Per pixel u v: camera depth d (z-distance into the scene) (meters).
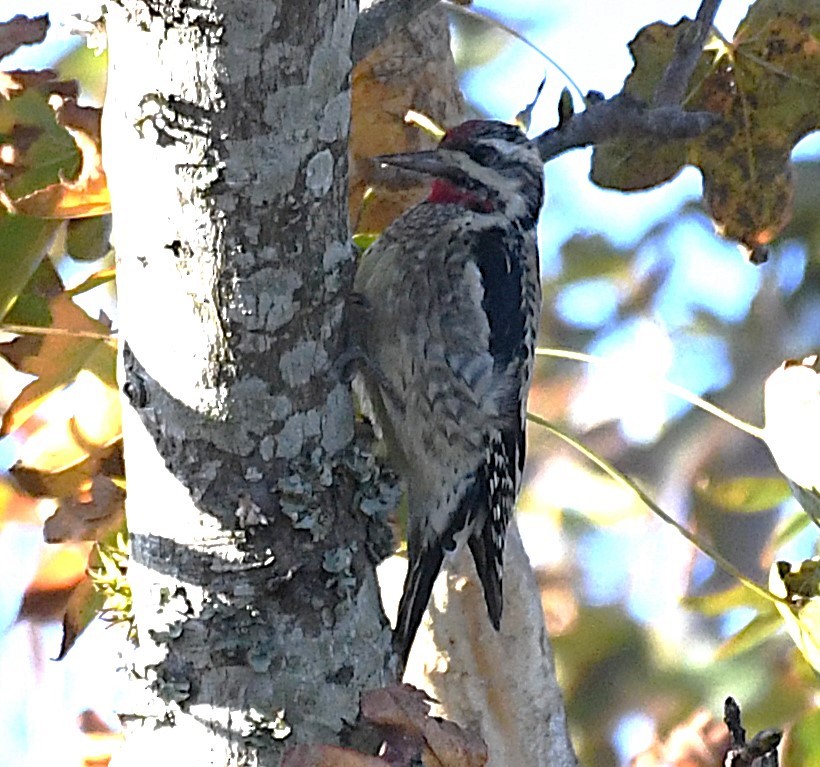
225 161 6.95
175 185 7.03
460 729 7.08
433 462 9.52
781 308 17.66
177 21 6.73
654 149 10.48
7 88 8.80
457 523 9.58
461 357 9.48
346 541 7.48
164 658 7.31
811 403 9.04
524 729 9.88
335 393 7.50
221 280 7.12
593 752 15.80
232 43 6.74
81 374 9.41
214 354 7.19
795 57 10.40
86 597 9.78
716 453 17.02
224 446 7.27
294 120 6.95
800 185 17.55
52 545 9.90
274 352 7.24
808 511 9.18
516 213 10.05
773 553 15.70
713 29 10.39
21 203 8.57
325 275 7.33
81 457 9.38
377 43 8.25
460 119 10.61
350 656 7.41
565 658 16.19
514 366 9.76
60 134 8.83
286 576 7.30
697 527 16.38
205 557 7.28
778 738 7.69
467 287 9.50
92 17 8.30
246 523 7.25
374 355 9.19
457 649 9.89
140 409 7.34
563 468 16.97
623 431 17.17
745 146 10.55
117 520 9.40
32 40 8.93
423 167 9.96
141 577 7.41
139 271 7.23
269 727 7.24
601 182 10.51
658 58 10.24
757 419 17.22
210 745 7.25
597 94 9.88
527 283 10.00
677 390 9.55
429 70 10.41
